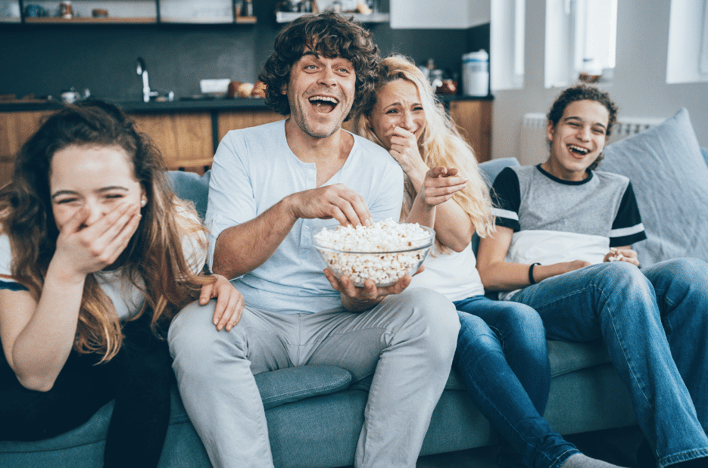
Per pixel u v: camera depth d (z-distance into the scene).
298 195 1.17
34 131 0.99
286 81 1.36
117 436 1.06
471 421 1.34
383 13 4.88
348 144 1.42
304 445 1.21
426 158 1.64
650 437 1.19
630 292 1.25
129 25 4.70
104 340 1.09
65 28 4.57
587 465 1.03
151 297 1.18
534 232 1.68
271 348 1.26
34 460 1.08
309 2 4.73
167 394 1.11
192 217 1.27
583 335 1.40
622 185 1.71
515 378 1.22
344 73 1.32
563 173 1.73
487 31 4.74
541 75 3.90
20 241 1.01
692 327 1.33
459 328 1.22
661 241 1.80
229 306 1.14
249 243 1.21
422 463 1.49
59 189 0.95
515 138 4.29
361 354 1.25
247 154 1.34
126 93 4.77
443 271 1.54
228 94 4.59
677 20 2.67
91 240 0.88
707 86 2.47
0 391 1.02
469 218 1.58
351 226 1.12
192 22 4.60
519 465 1.20
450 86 4.61
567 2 3.73
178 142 4.07
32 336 0.95
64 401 1.05
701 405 1.32
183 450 1.15
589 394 1.41
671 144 1.92
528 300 1.50
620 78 3.07
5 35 4.48
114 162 0.97
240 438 1.07
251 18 4.70
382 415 1.18
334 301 1.37
